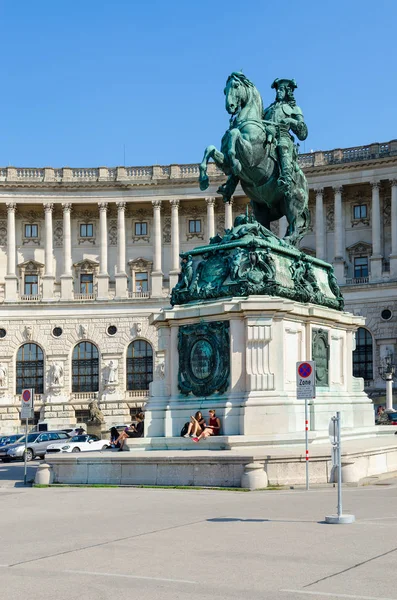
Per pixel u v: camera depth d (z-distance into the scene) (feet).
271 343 82.58
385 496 67.51
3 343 318.45
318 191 312.91
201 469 75.92
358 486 74.64
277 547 44.93
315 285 92.58
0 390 313.73
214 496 68.85
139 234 335.67
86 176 328.08
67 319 320.70
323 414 87.97
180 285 89.56
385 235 310.45
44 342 319.06
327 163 310.04
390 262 299.99
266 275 84.58
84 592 36.11
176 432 85.61
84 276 333.21
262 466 74.08
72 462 83.51
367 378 297.53
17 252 333.01
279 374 82.58
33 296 322.96
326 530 49.98
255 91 93.50
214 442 80.28
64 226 326.65
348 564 40.29
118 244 325.42
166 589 36.29
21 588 37.06
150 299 320.09
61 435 205.77
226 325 83.92
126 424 267.18
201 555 43.39
